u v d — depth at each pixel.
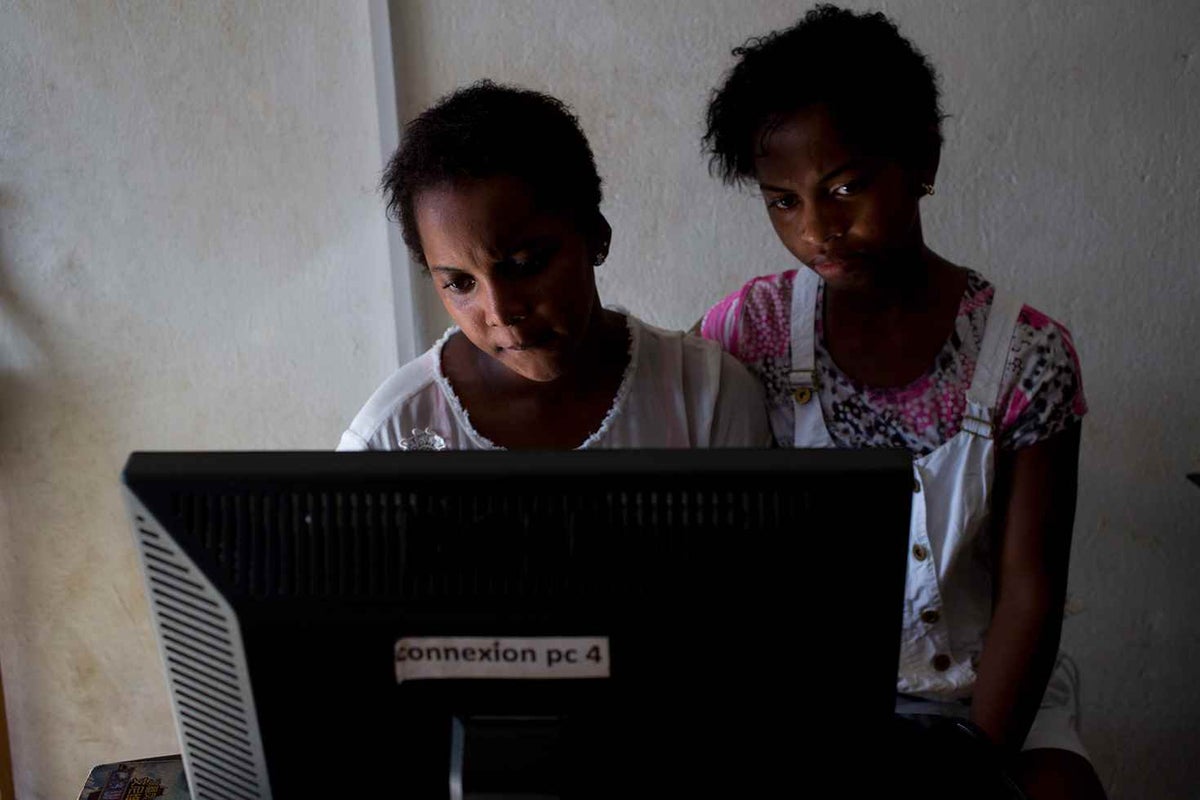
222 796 0.75
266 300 1.97
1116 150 1.81
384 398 1.25
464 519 0.65
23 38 1.84
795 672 0.68
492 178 1.00
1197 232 1.84
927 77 1.23
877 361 1.34
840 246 1.19
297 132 1.87
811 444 1.38
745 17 1.78
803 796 0.71
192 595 0.68
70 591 2.18
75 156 1.90
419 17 1.79
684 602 0.66
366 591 0.67
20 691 2.25
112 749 2.31
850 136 1.14
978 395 1.29
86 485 2.10
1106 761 2.15
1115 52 1.77
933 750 0.83
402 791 0.72
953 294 1.32
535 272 1.06
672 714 0.69
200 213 1.92
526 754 0.69
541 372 1.12
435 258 1.06
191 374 2.02
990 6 1.75
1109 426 1.95
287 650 0.68
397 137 1.84
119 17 1.83
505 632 0.67
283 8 1.81
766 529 0.65
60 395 2.04
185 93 1.86
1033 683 1.27
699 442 1.27
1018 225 1.85
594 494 0.65
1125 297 1.88
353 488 0.65
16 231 1.94
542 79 1.82
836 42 1.16
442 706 0.69
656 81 1.81
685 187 1.85
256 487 0.66
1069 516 1.34
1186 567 2.02
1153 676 2.08
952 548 1.32
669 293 1.91
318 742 0.71
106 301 1.98
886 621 0.66
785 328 1.38
